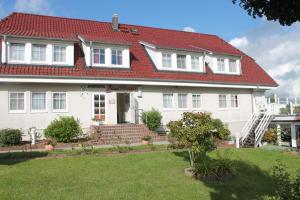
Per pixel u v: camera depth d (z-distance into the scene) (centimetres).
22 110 2192
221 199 1087
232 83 3012
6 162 1467
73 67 2336
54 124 2127
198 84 2798
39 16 2809
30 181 1184
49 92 2277
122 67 2528
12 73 2092
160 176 1318
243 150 2089
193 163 1461
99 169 1387
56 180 1209
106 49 2481
